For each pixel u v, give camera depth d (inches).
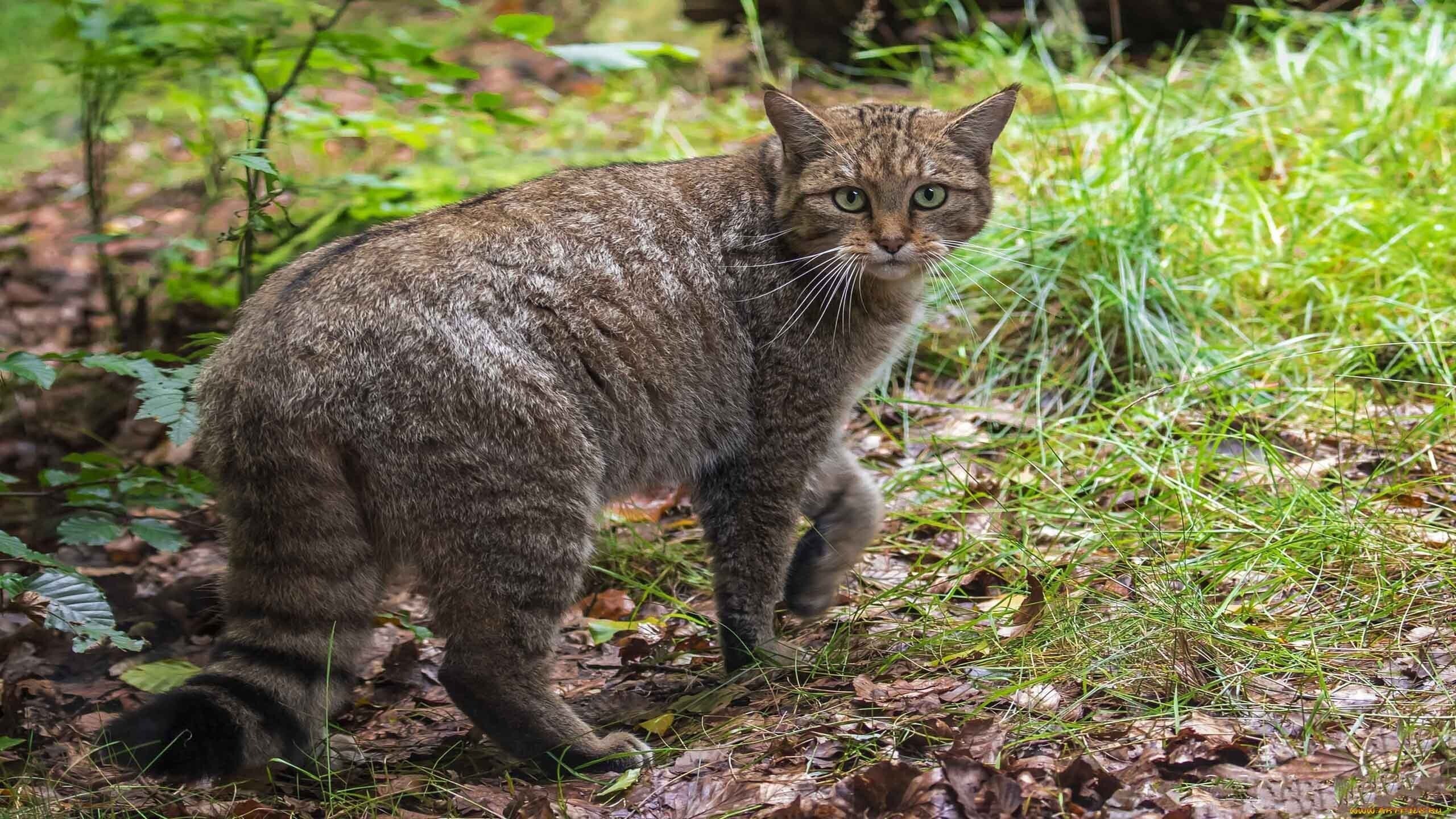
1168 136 311.0
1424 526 199.3
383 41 274.5
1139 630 176.1
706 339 191.3
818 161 192.9
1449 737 146.0
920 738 162.7
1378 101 328.2
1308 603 185.5
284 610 168.2
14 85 515.5
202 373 175.9
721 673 202.7
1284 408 250.7
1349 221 288.7
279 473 164.7
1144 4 401.1
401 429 166.1
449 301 170.4
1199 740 152.6
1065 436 252.2
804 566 206.8
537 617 173.3
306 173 381.7
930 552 226.5
